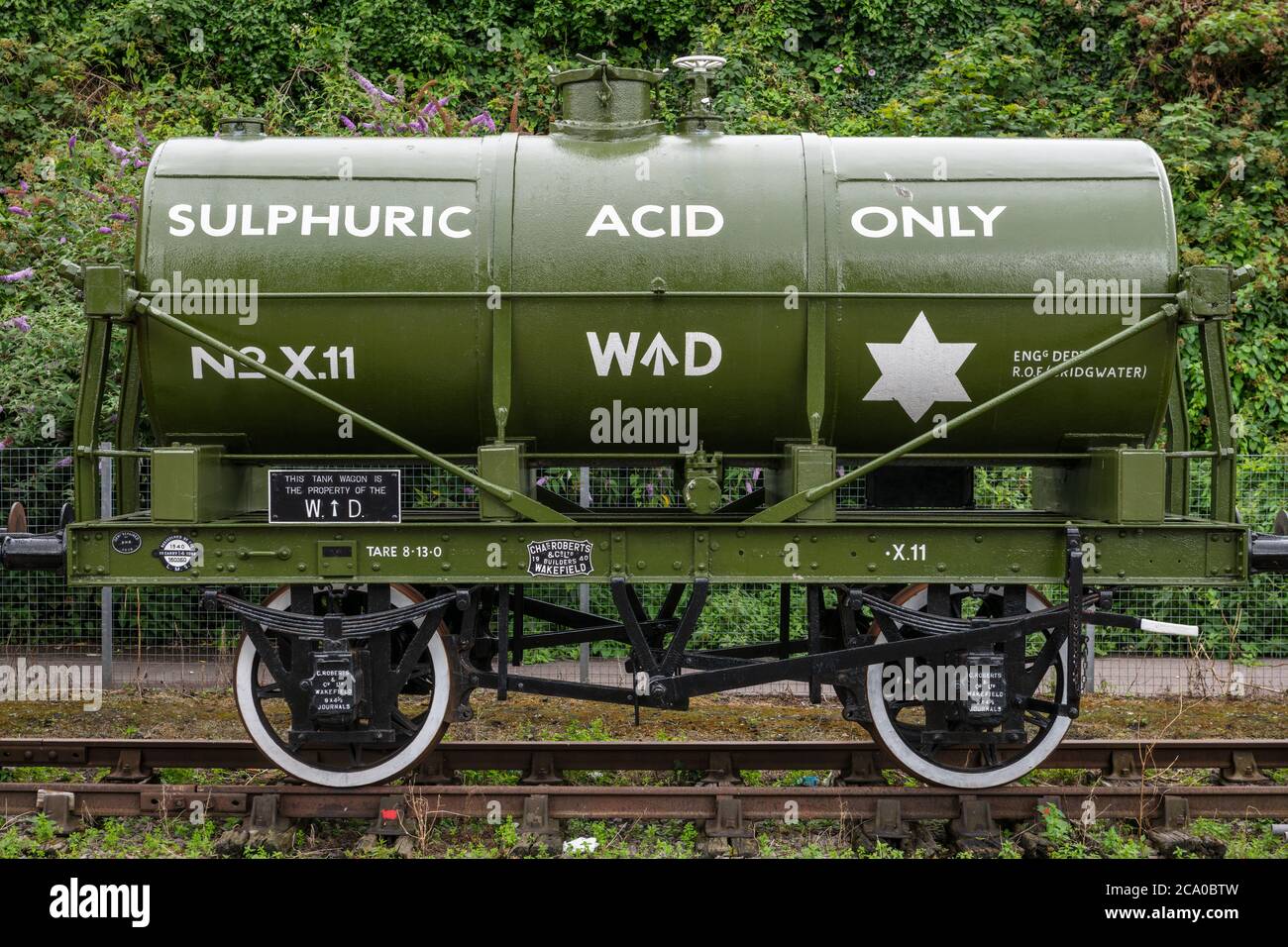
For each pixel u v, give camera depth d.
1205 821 5.30
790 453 5.04
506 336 4.88
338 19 12.84
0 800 5.25
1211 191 10.40
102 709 7.27
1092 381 4.99
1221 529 4.89
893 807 5.11
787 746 5.75
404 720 5.30
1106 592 5.02
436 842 5.09
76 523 4.92
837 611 5.78
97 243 9.12
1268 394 9.87
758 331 4.93
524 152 5.15
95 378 5.05
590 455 5.21
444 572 4.94
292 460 5.23
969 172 5.09
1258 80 11.25
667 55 12.76
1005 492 8.63
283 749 5.18
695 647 8.56
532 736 6.70
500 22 12.77
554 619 6.29
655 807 5.19
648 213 4.96
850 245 4.95
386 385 4.98
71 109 11.69
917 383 4.99
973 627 5.05
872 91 12.68
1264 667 8.55
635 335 4.92
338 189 4.99
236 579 4.92
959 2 12.59
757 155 5.16
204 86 12.73
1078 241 4.96
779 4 12.59
